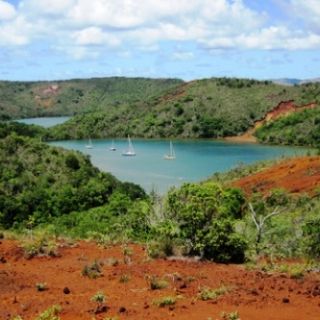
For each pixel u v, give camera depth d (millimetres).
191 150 151375
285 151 142250
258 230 19406
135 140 191125
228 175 79875
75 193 61844
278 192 42812
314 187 50375
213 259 16188
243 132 193250
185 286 12227
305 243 18562
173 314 10062
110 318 9672
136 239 20750
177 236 16438
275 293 11625
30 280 12836
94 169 76562
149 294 11586
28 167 70250
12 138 77000
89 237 21438
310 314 10133
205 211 16391
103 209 43938
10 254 15445
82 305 10680
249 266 14602
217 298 11148
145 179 98125
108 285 12445
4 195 58438
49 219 51812
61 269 14023
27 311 10484
